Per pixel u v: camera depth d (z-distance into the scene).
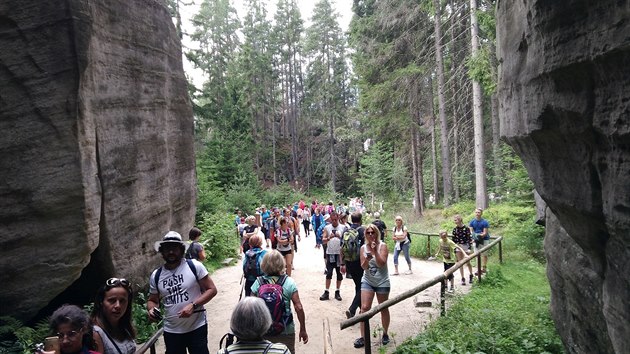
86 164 7.27
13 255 6.70
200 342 4.86
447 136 23.42
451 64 26.27
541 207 8.73
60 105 6.89
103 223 8.06
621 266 3.22
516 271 12.39
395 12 23.36
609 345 4.32
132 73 9.44
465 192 27.58
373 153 33.19
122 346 3.55
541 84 3.72
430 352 6.29
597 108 3.02
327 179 54.50
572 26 3.06
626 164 2.80
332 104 51.84
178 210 12.02
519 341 6.64
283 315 4.97
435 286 11.20
